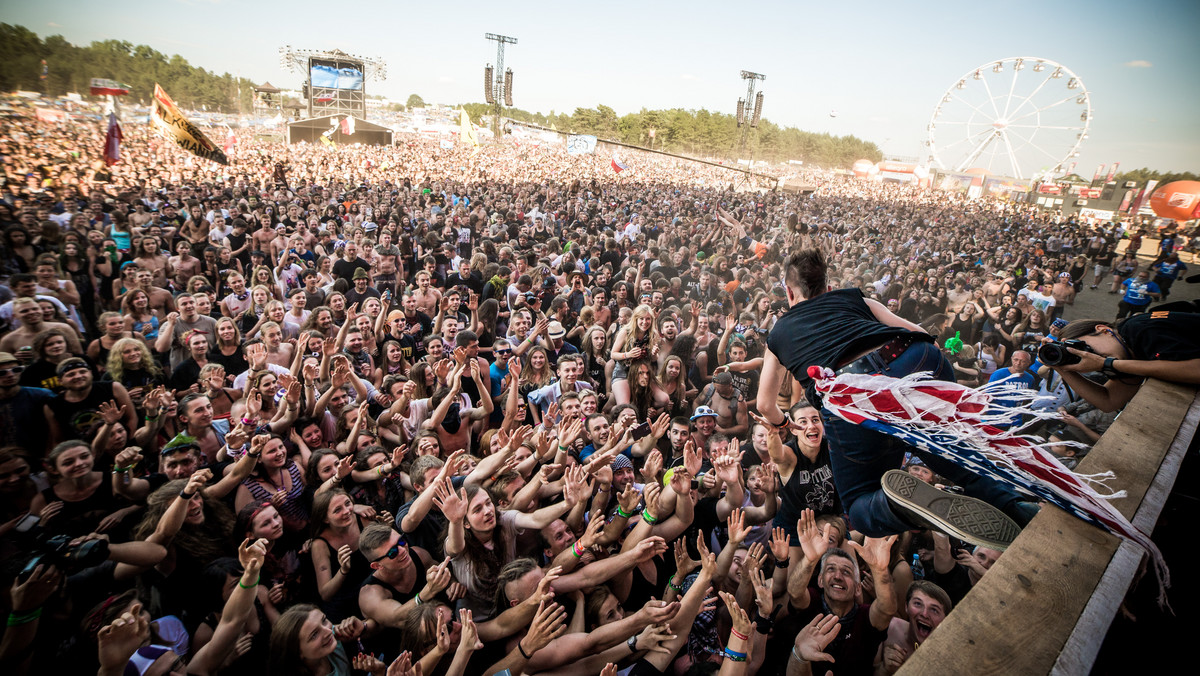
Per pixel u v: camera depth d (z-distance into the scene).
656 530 3.50
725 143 77.81
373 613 3.16
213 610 3.26
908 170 59.72
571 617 3.20
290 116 63.44
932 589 3.11
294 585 3.53
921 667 1.17
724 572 3.38
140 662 2.64
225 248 9.98
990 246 19.25
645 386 5.95
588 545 3.20
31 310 5.45
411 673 2.55
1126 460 1.92
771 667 3.26
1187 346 2.30
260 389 4.89
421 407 5.37
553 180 31.84
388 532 3.22
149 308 7.23
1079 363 2.47
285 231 11.43
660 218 19.80
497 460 3.95
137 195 15.10
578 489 3.64
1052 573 1.43
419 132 69.81
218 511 3.64
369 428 5.00
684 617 2.94
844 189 44.38
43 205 11.65
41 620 2.65
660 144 76.62
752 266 11.37
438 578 2.96
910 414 1.77
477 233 13.95
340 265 9.12
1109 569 1.44
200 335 5.89
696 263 11.66
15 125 26.95
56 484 3.63
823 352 2.08
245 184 18.89
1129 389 2.47
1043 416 1.67
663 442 5.46
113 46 50.59
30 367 4.90
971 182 52.88
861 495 2.09
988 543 1.63
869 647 3.23
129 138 29.41
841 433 2.13
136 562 3.04
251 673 3.03
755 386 6.57
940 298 10.84
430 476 3.85
